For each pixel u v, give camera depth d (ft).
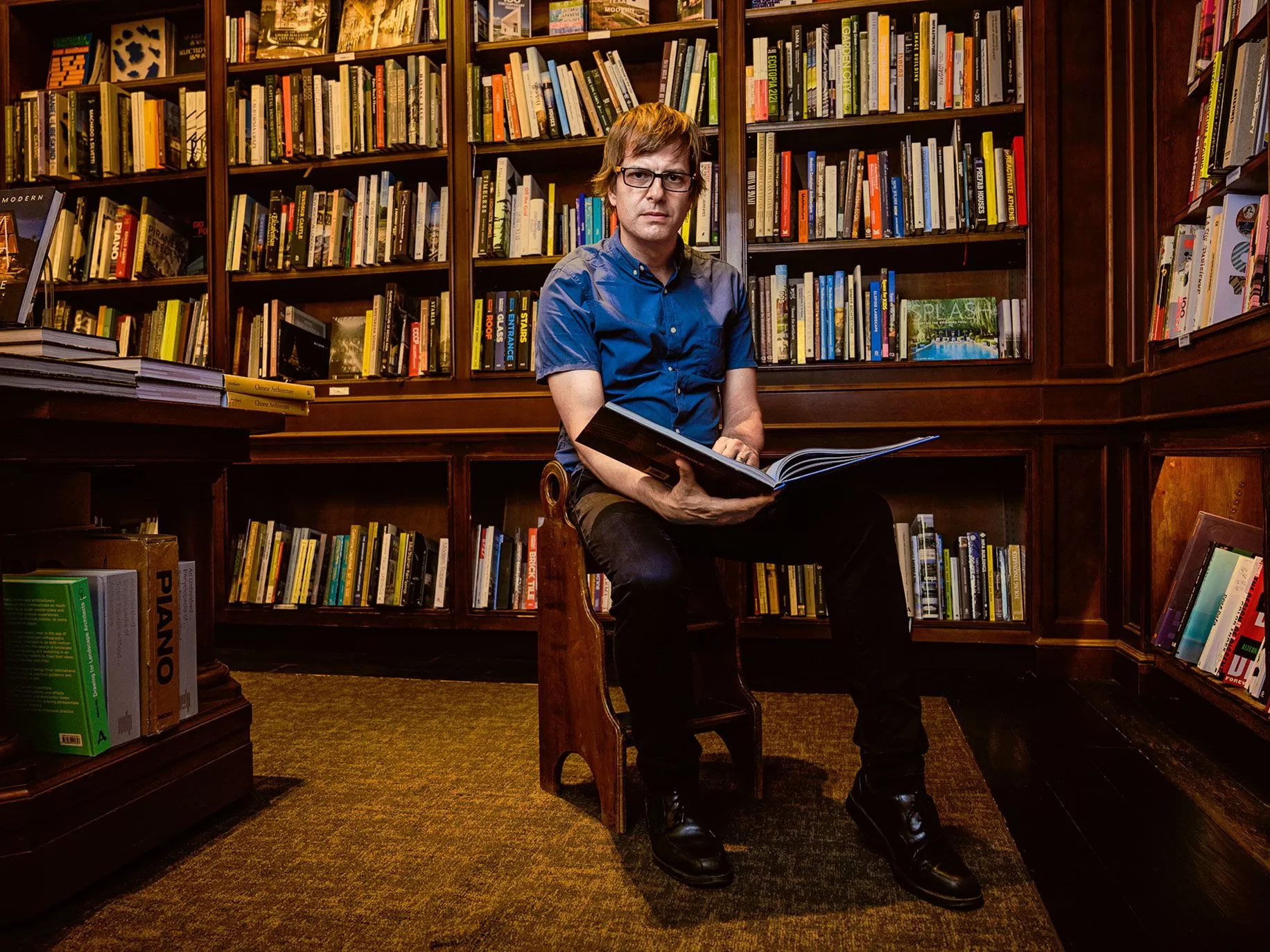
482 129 9.66
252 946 3.62
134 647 4.51
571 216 9.70
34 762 3.99
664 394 5.43
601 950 3.58
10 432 3.77
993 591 8.91
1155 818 5.02
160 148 10.44
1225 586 6.77
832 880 4.21
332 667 9.26
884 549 4.42
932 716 7.13
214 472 5.37
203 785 4.89
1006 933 3.71
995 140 9.36
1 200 4.70
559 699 5.37
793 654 9.32
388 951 3.57
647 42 9.62
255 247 10.29
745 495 4.01
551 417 9.32
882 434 8.84
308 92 9.94
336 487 11.19
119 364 4.46
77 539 4.62
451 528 9.61
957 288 9.83
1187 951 3.56
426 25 10.18
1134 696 7.82
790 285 9.25
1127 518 8.29
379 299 9.99
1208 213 6.94
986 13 8.75
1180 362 7.16
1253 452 5.81
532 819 5.03
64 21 11.23
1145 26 8.11
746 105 9.19
